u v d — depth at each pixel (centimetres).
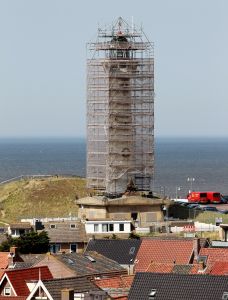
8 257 17438
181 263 17725
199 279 13600
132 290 13638
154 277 13738
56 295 13500
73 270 16875
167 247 18325
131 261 18225
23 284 14500
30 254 19125
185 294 13425
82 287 14012
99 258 17850
